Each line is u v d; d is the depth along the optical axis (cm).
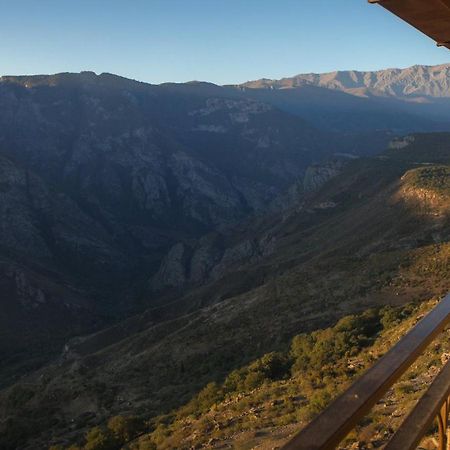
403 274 6588
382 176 16150
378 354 2631
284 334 5800
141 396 5675
